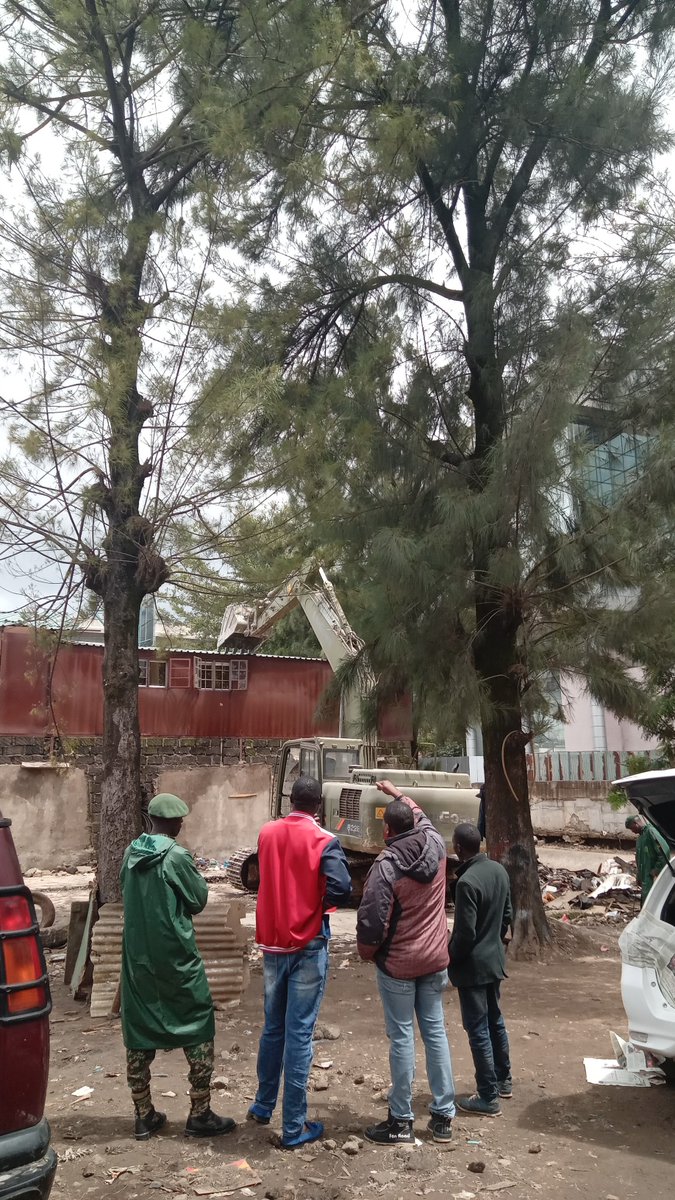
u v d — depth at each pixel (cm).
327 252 959
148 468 753
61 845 1736
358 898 1233
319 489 806
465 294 940
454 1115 448
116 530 743
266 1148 418
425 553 800
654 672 880
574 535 788
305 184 828
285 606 1902
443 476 870
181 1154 410
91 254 732
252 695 2166
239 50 803
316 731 2198
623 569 789
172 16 809
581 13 884
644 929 484
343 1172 394
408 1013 432
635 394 812
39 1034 284
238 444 727
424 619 827
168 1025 427
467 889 472
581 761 1925
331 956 920
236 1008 681
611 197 908
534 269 879
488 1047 472
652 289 816
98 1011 652
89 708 1883
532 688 912
